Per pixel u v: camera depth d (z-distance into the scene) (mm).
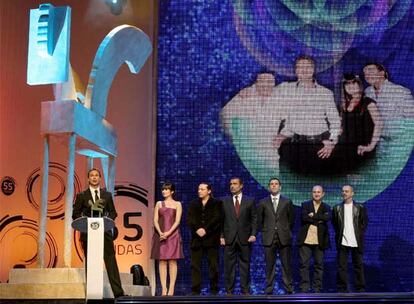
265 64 10305
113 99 10273
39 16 7652
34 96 10242
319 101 10250
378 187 10164
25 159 10133
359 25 10305
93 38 10367
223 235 8547
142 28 10336
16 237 10016
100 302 6676
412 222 10109
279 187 8789
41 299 7031
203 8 10344
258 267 9930
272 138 10250
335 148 10211
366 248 10047
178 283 9914
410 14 10289
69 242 7574
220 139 10242
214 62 10312
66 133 7633
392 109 10227
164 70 10305
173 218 8797
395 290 9969
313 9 10328
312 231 8797
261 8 10344
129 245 9992
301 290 8758
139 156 10180
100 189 7227
